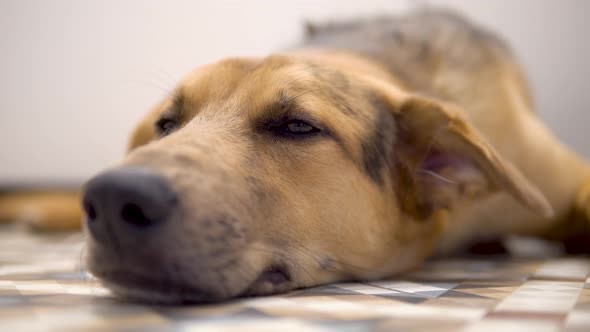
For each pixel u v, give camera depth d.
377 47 0.56
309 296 0.34
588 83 0.99
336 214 0.39
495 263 0.52
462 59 0.57
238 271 0.33
